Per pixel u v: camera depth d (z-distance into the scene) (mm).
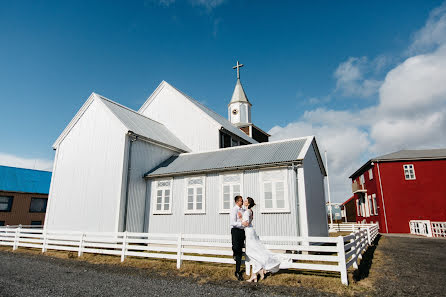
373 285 6523
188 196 13375
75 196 14648
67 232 11914
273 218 11070
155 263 9242
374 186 27750
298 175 11078
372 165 27891
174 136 20125
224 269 8117
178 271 8219
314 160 14133
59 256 11219
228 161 13102
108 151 14133
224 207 12289
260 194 11562
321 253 13625
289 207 10820
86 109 15852
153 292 6137
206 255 11453
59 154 16156
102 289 6371
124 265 9250
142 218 14180
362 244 10117
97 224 13438
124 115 16125
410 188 25656
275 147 13391
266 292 6090
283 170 11328
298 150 12055
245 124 32250
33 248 13508
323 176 16469
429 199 24969
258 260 7020
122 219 12961
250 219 7430
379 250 12602
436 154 26062
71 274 7961
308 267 7074
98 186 13953
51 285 6738
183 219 13188
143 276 7684
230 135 21328
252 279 6957
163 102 22109
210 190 12836
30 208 29062
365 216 32281
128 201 13414
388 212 25656
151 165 15227
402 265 8930
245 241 7914
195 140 20094
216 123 19547
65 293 6070
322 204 14992
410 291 6059
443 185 24922
